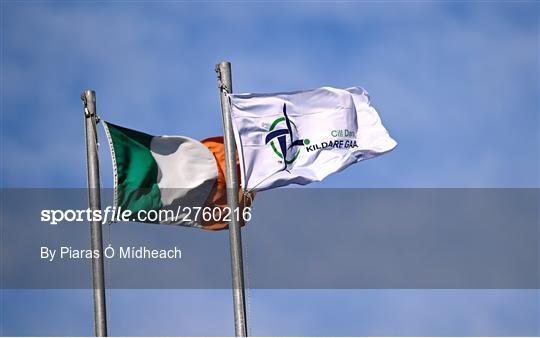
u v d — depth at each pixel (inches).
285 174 3186.5
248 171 3164.4
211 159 3309.5
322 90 3272.6
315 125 3253.0
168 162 3287.4
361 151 3282.5
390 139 3299.7
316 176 3211.1
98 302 2960.1
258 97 3208.7
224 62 3134.8
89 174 3102.9
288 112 3228.3
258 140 3191.4
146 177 3248.0
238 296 2851.9
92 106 3166.8
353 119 3284.9
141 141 3277.6
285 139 3206.2
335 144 3255.4
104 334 2938.0
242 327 2832.2
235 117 3159.5
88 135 3147.1
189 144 3309.5
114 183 3216.0
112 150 3228.3
